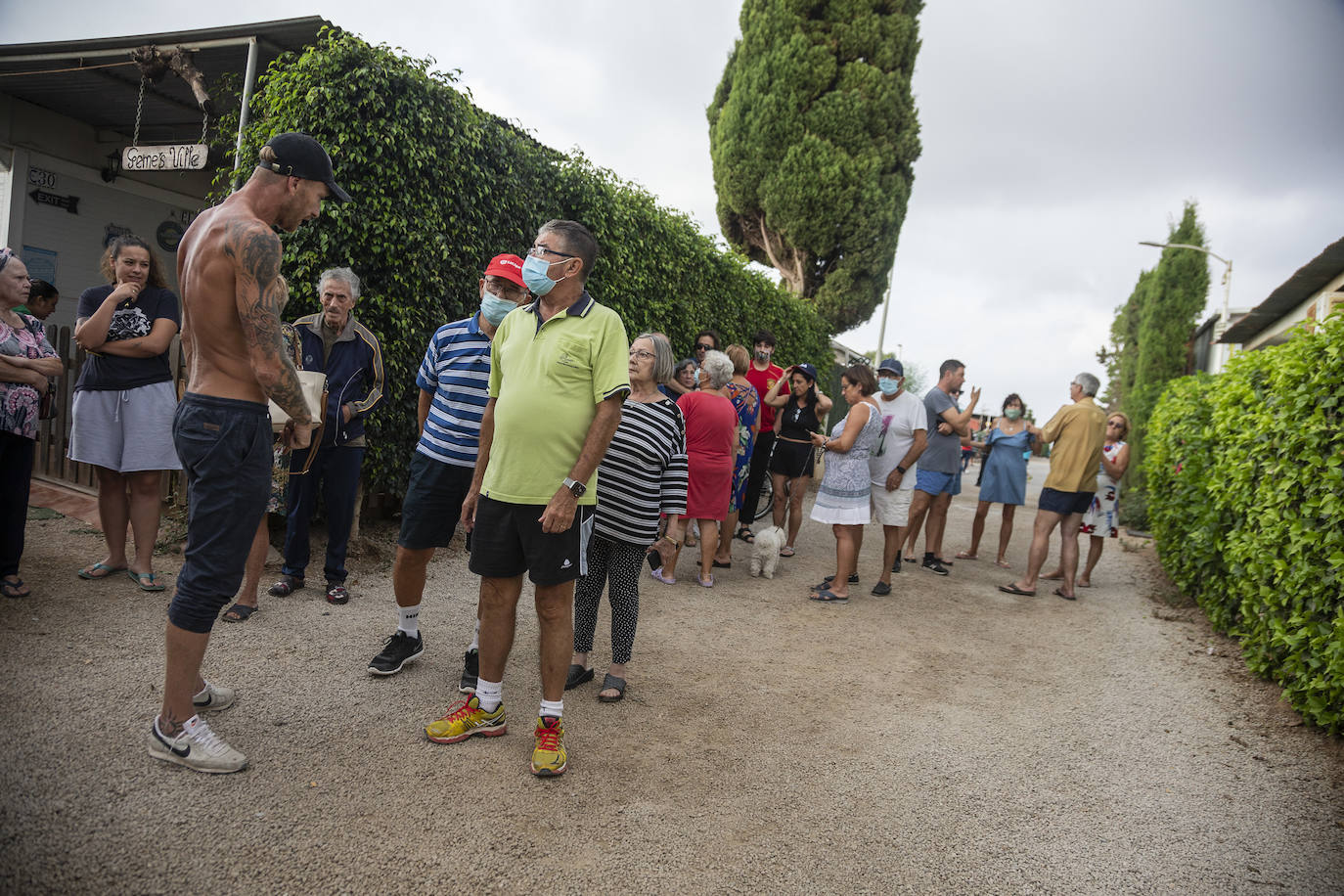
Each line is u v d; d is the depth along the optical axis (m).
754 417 6.87
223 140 6.84
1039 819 2.83
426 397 3.73
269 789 2.50
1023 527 11.70
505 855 2.31
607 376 2.76
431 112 5.64
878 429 5.90
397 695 3.35
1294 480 4.18
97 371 3.98
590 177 7.59
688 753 3.13
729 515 6.75
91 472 5.91
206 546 2.51
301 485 4.41
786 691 3.96
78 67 7.57
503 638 2.99
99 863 2.04
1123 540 10.95
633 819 2.59
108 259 4.02
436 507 3.50
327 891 2.05
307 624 4.10
